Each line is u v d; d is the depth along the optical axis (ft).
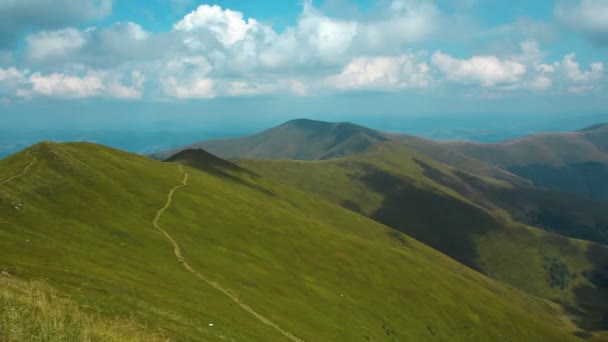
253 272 300.61
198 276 246.88
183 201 393.91
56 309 106.22
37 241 199.52
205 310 184.65
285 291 294.87
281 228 431.84
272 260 346.95
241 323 191.31
